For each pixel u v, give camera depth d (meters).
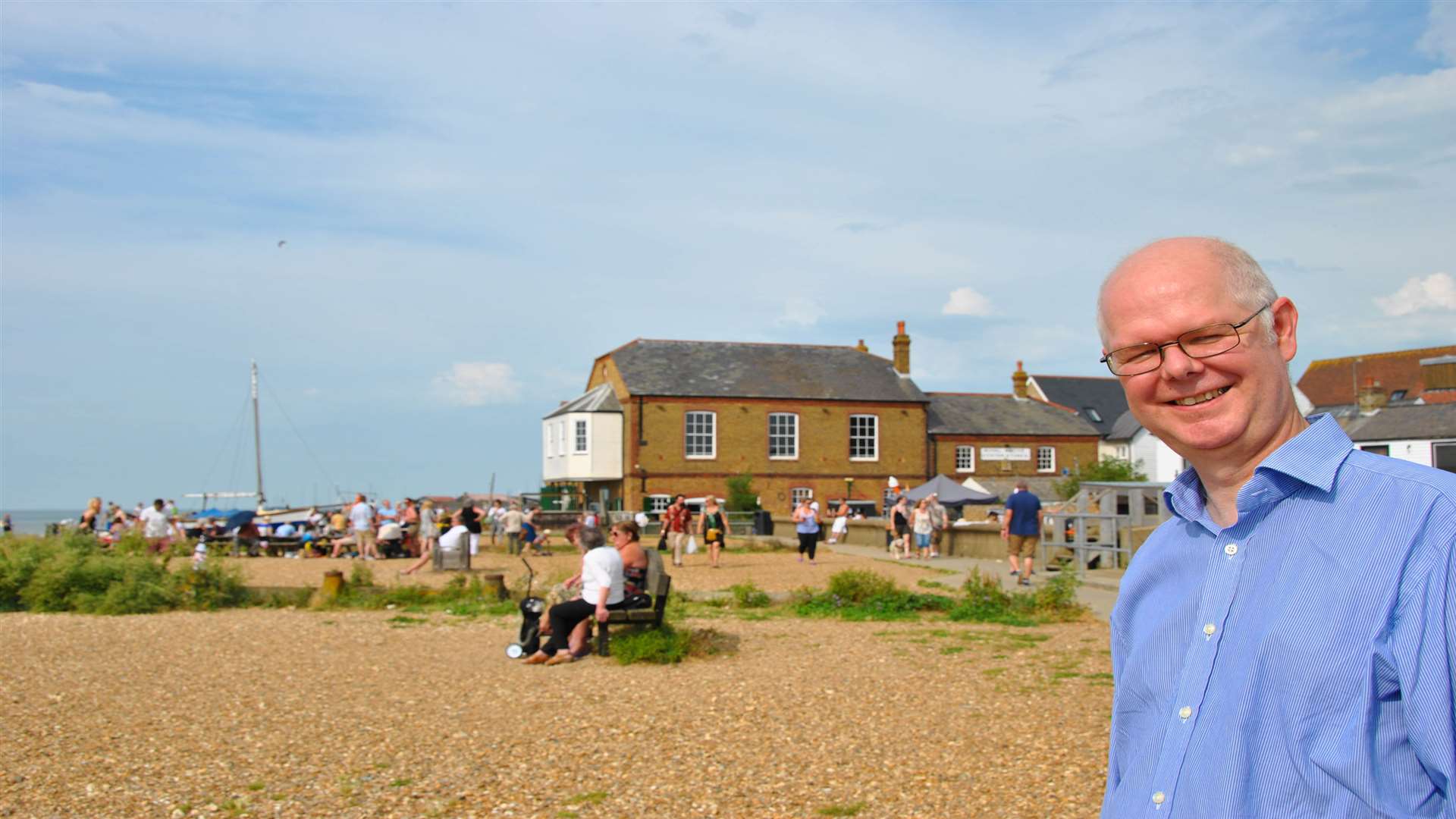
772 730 7.95
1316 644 1.94
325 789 6.49
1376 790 1.86
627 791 6.43
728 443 47.12
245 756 7.26
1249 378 2.14
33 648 12.07
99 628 13.91
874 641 12.63
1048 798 6.04
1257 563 2.08
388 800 6.27
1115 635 2.39
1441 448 26.61
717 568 25.09
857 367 50.81
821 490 48.09
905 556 28.31
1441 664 1.82
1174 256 2.24
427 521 26.91
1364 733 1.87
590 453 46.84
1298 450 2.08
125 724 8.23
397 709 8.84
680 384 47.06
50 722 8.27
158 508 26.22
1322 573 1.98
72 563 16.73
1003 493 49.25
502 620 14.90
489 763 7.09
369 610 16.23
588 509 46.19
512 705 8.98
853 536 36.91
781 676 10.20
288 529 31.42
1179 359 2.15
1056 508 24.84
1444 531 1.88
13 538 19.53
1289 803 1.93
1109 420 58.72
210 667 10.96
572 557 29.05
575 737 7.79
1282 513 2.08
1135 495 21.17
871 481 48.88
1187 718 2.08
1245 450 2.16
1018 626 14.25
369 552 28.77
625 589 11.97
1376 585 1.91
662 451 46.41
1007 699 8.89
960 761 6.90
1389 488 1.98
